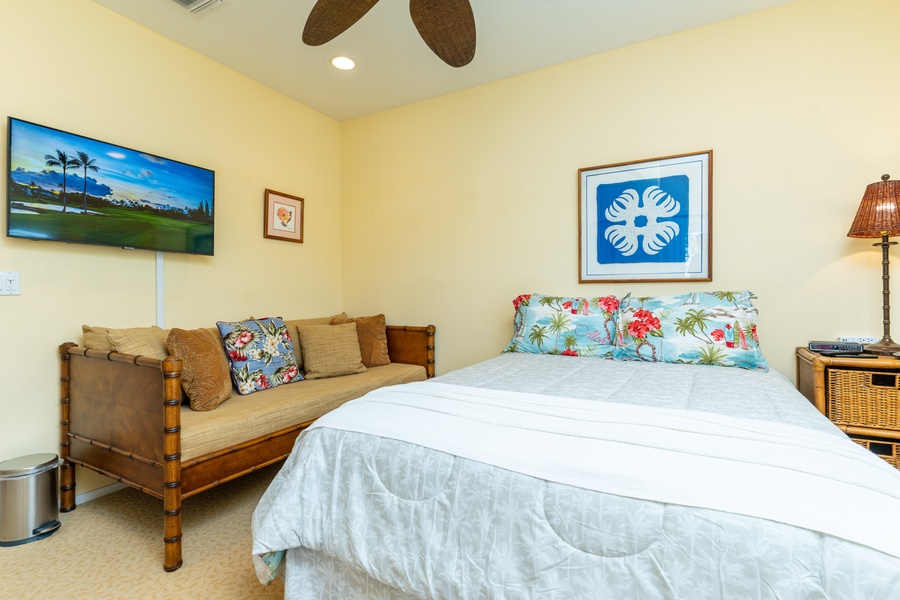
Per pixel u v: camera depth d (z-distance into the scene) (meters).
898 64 1.98
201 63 2.59
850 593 0.63
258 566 1.17
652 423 1.02
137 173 2.22
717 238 2.32
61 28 2.00
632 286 2.52
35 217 1.87
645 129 2.49
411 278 3.29
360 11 1.69
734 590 0.69
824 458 0.82
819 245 2.12
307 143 3.31
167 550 1.57
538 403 1.22
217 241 2.68
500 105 2.92
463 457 0.99
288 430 2.10
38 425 1.96
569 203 2.71
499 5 2.15
